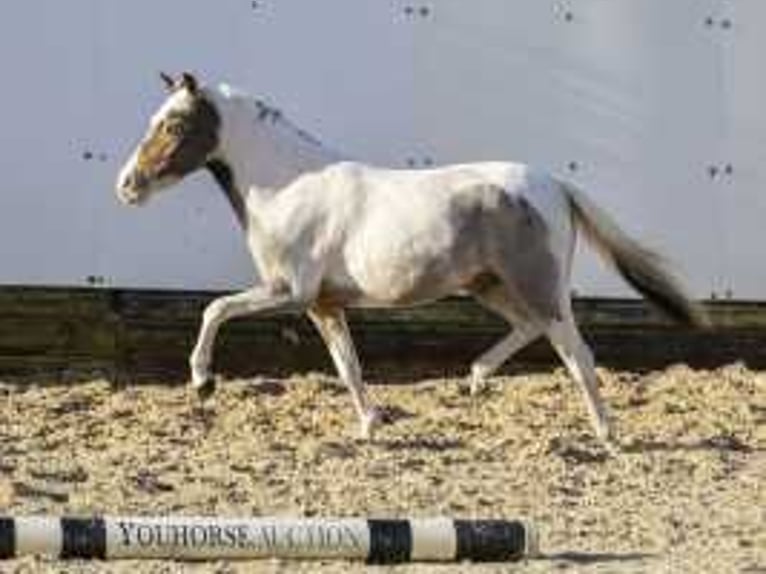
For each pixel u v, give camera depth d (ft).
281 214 48.75
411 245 48.21
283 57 56.59
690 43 58.18
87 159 56.03
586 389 48.73
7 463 45.27
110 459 46.01
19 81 55.62
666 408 53.26
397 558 38.17
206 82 56.29
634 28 57.93
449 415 51.72
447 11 57.21
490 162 54.19
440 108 57.26
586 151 57.88
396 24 57.00
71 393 53.42
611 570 38.04
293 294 48.75
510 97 57.57
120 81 56.03
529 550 38.73
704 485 45.62
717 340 59.06
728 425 51.65
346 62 56.85
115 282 56.18
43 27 55.67
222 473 45.06
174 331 57.11
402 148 57.11
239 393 53.52
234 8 56.39
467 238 48.29
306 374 57.67
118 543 37.55
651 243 58.13
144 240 56.34
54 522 37.63
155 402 52.39
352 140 56.85
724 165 58.44
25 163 55.67
